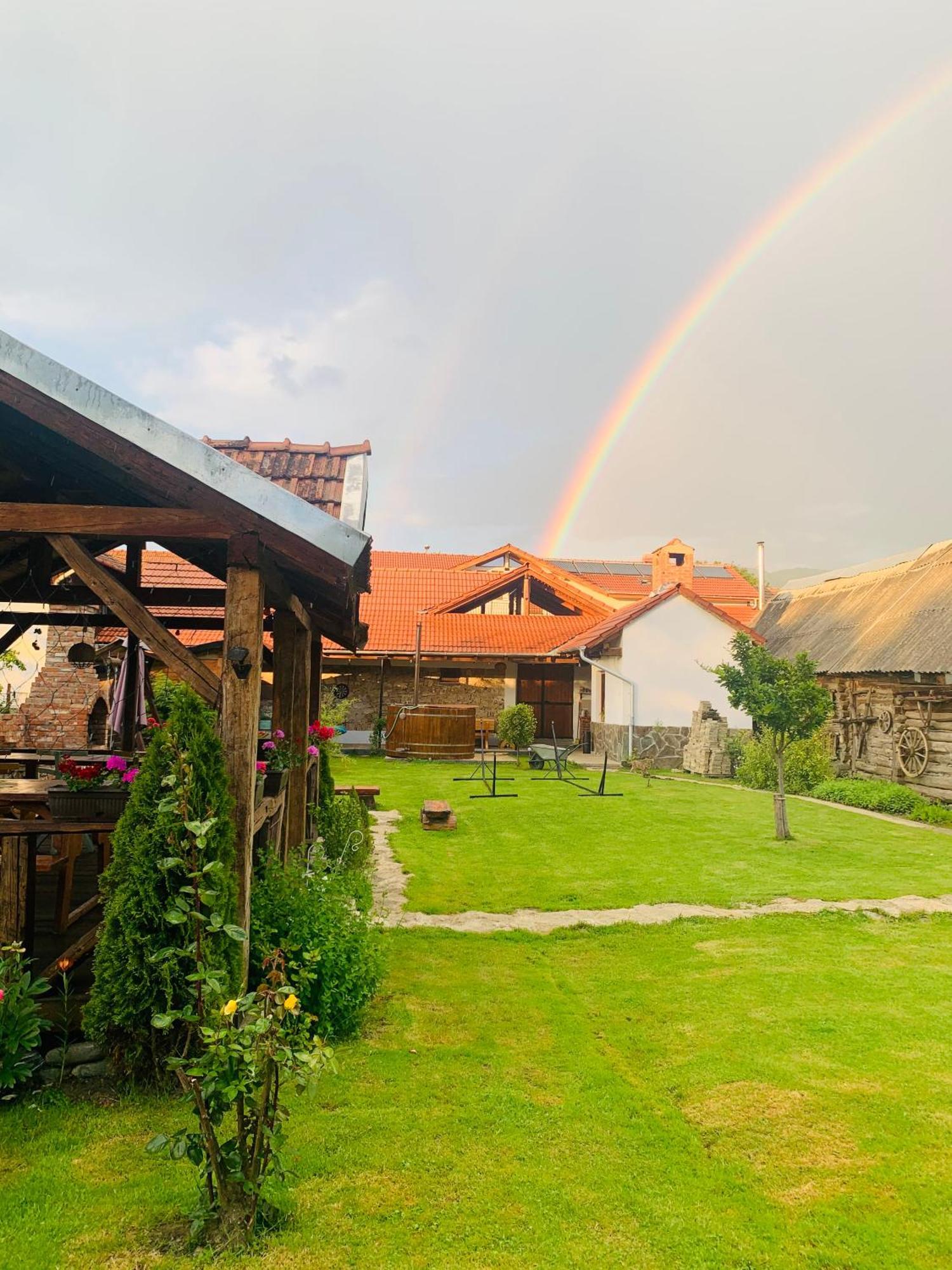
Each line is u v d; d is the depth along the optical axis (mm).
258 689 4711
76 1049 4527
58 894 6219
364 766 20797
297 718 8016
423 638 26062
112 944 4293
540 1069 4871
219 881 4289
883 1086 4711
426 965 6727
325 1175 3676
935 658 15609
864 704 18328
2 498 6082
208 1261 3078
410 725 22469
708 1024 5613
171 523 4551
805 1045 5258
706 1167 3883
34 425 4879
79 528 4531
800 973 6672
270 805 6000
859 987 6348
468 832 12453
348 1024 5230
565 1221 3410
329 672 25562
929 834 13047
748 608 33031
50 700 17750
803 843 12008
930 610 17266
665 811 14641
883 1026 5578
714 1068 4922
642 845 11727
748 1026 5566
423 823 12750
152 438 4395
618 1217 3461
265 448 9414
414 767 20750
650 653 22391
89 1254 3104
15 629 8500
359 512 8297
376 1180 3658
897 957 7133
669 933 7746
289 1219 3330
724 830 12961
